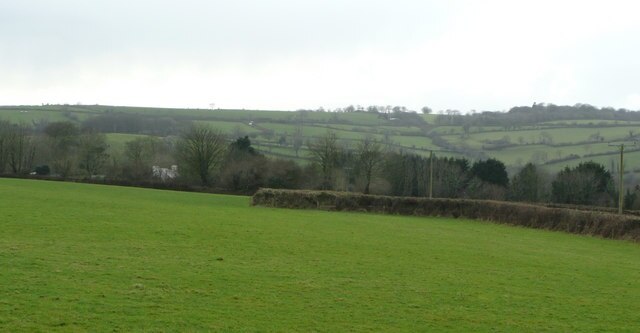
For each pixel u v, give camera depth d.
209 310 17.77
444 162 107.00
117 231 33.56
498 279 25.95
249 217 48.06
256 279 22.58
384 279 24.36
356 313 18.55
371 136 133.50
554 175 104.75
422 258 30.97
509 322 18.59
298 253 29.92
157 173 107.69
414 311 19.27
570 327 18.44
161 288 20.05
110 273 21.80
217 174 102.12
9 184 70.25
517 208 57.41
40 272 21.12
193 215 46.34
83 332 15.02
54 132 113.62
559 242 43.69
